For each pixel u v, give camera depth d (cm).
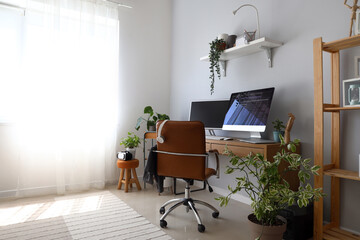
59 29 313
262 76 277
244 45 261
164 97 420
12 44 312
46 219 233
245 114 272
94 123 339
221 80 328
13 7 308
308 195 158
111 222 227
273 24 265
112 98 354
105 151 352
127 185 326
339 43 188
